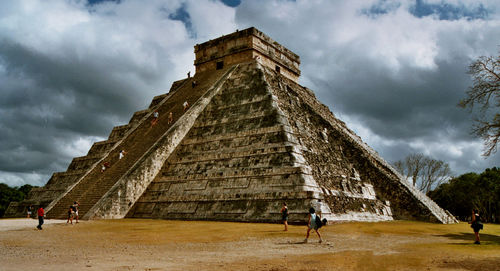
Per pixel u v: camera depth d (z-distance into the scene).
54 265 10.60
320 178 29.03
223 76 39.88
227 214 26.61
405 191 32.75
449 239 18.34
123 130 44.41
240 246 14.93
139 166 30.70
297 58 48.44
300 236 18.25
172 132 33.22
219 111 35.34
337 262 11.21
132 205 29.77
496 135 20.33
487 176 61.41
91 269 10.01
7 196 70.19
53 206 30.75
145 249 14.11
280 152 27.59
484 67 21.03
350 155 35.94
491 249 14.37
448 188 68.69
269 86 34.50
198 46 46.41
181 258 12.00
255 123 31.39
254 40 41.72
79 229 21.11
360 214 29.09
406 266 10.59
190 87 42.31
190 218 27.80
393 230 22.12
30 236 17.97
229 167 29.22
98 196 29.58
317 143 33.94
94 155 42.28
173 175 31.64
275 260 11.57
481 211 63.09
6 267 10.23
